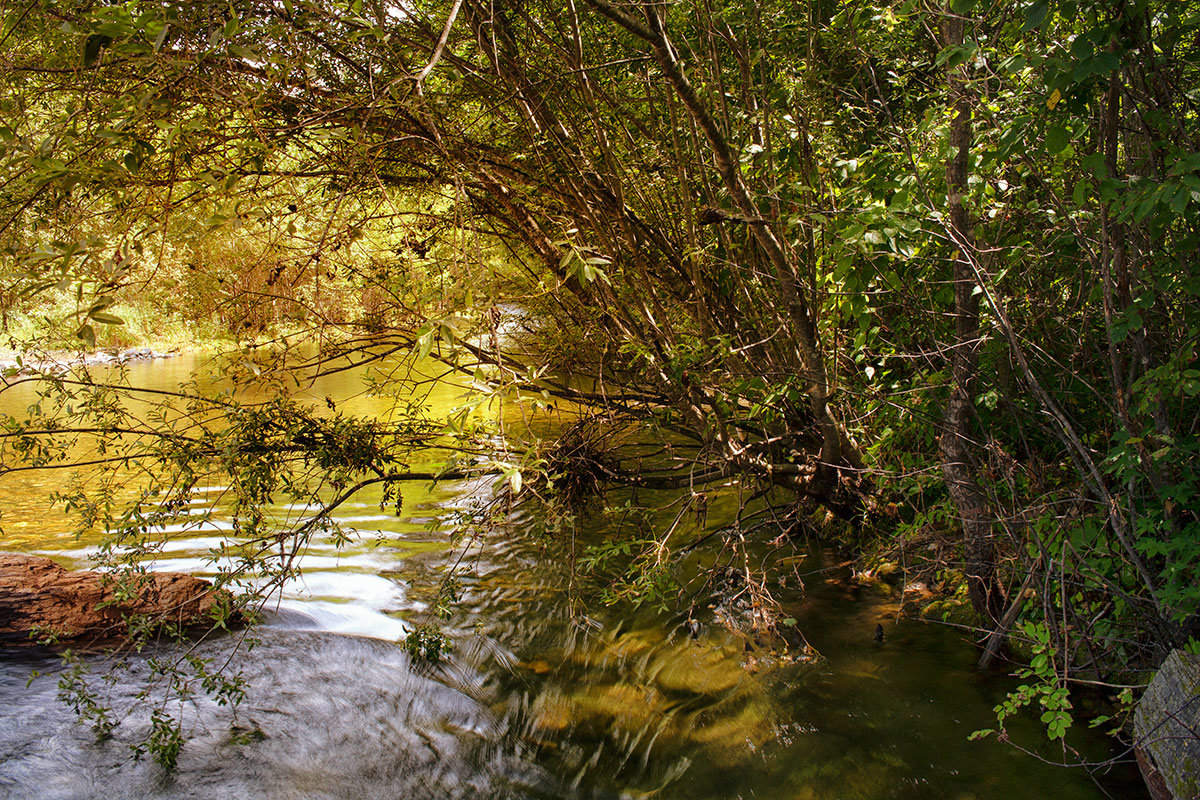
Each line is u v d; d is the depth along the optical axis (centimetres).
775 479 549
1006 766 349
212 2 248
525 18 425
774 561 586
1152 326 356
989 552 424
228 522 699
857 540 583
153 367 1459
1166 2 295
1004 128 335
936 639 456
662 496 731
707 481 534
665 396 521
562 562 614
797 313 445
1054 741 358
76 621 471
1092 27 279
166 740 377
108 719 393
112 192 295
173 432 416
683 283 561
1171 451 296
